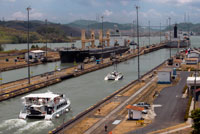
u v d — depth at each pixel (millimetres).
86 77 161000
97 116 78750
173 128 66188
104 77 159625
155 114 78750
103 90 124250
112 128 68375
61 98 92500
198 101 89625
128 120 74375
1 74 175375
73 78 158250
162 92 108250
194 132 61469
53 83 140625
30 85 129875
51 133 66000
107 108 86750
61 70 180875
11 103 103438
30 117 85000
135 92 109375
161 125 68938
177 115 77062
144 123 70812
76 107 96938
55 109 86875
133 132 64688
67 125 71938
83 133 65812
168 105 88188
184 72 157750
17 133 73438
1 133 73375
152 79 139500
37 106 84750
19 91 117750
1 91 116812
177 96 100500
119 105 89875
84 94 116562
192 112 65188
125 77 158250
